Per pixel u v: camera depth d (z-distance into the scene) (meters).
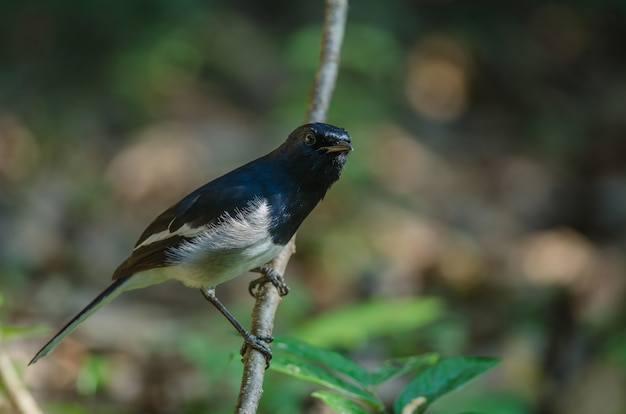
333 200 14.27
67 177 15.07
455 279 13.80
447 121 18.66
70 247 13.48
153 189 15.08
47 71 17.48
